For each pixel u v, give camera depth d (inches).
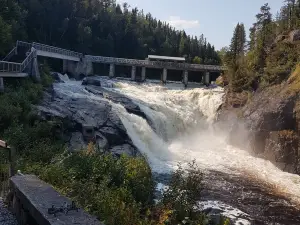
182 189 564.4
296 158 1077.8
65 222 256.5
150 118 1357.0
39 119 895.1
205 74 2399.1
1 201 394.9
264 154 1206.9
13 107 835.4
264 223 684.1
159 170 981.8
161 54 3814.0
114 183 534.6
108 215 399.9
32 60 1272.1
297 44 1433.3
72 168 526.3
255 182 944.9
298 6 1929.1
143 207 527.5
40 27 2674.7
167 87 2170.3
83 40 2923.2
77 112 1096.2
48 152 634.8
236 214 713.0
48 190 335.0
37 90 1109.1
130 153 999.0
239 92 1576.0
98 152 697.0
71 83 1780.3
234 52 2294.5
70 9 2935.5
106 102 1286.9
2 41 1496.1
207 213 665.6
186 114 1609.3
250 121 1312.7
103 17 3275.1
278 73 1366.9
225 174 1001.5
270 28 1793.8
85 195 423.2
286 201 813.9
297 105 1139.3
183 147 1327.5
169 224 467.2
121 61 2335.1
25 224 315.9
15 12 1982.0
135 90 1865.2
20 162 529.0
